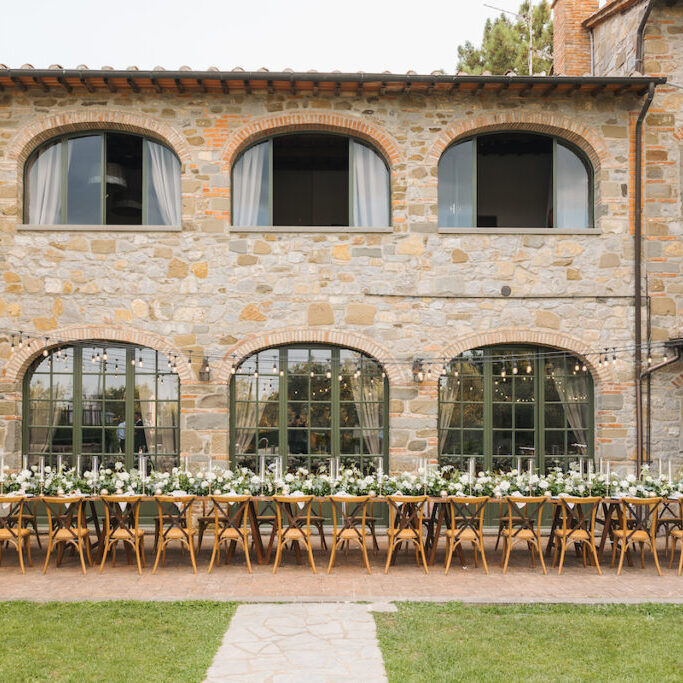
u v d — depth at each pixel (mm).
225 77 9305
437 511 8500
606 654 5238
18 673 4793
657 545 9266
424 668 4941
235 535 7641
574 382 10055
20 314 9609
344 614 6102
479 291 9828
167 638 5477
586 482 8047
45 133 9789
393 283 9812
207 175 9789
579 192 10289
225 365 9672
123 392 9875
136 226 9703
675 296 9906
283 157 10172
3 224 9656
